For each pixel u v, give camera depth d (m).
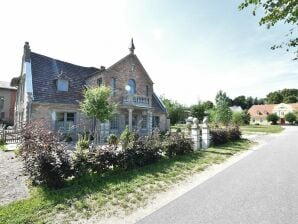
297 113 70.94
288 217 4.39
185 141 11.67
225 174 7.90
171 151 10.55
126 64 21.72
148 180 6.89
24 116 17.28
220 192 5.93
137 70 23.09
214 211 4.70
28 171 6.02
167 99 42.41
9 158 9.45
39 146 6.33
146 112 23.25
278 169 8.64
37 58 18.78
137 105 20.53
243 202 5.20
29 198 5.11
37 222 4.07
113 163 7.52
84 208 4.77
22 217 4.20
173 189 6.20
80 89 19.91
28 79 16.47
